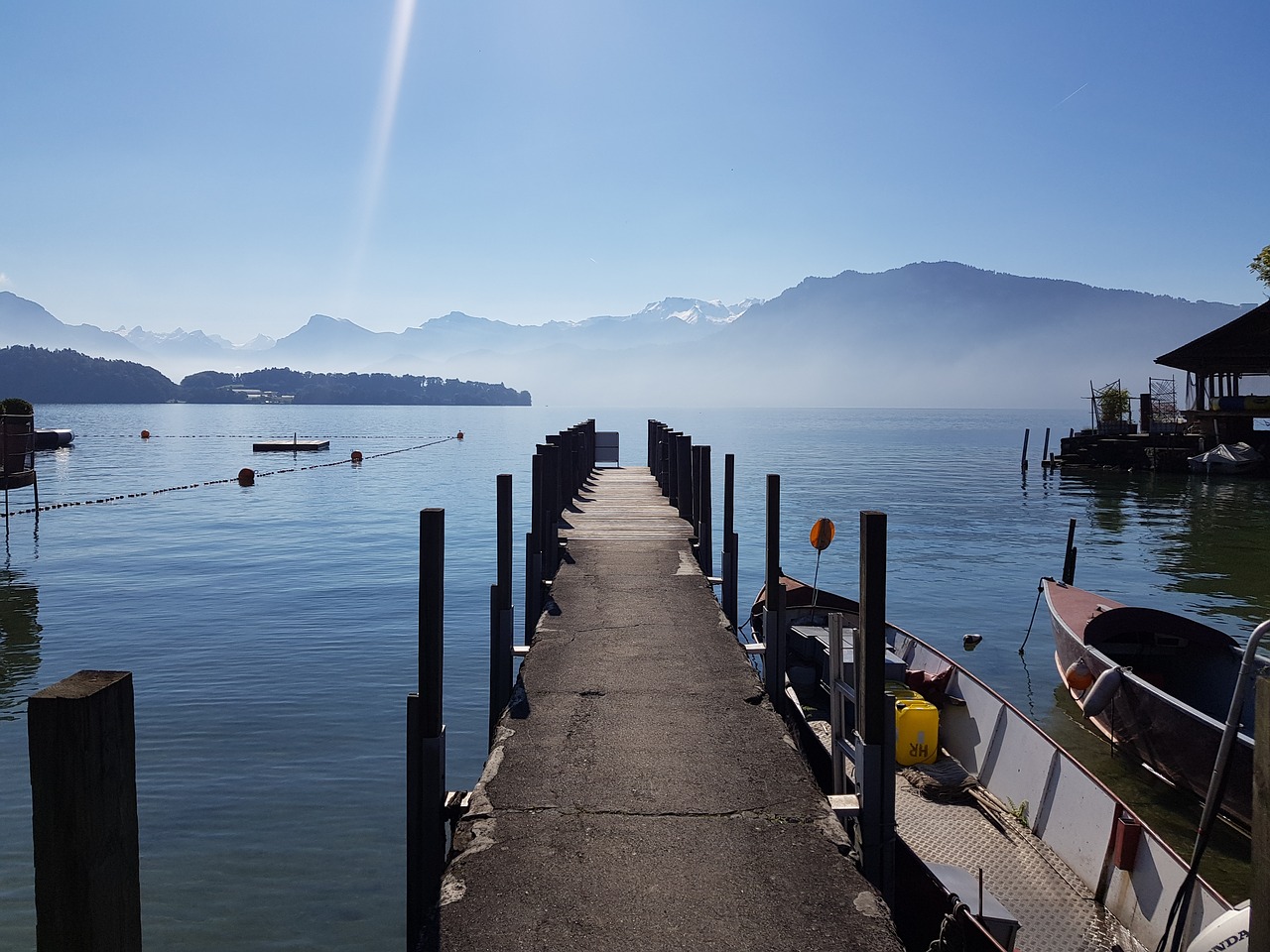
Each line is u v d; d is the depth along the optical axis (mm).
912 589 22844
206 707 13266
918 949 7664
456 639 17609
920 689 12219
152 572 23578
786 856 5414
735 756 6828
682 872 5230
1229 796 10258
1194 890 7145
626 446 92062
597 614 10969
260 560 25391
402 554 26453
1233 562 26797
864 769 6051
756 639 16438
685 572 13305
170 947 7918
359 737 12211
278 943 8000
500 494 9578
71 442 79750
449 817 6348
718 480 54531
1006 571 25266
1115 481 51906
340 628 17781
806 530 32906
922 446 95375
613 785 6316
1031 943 7551
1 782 10734
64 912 2852
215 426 129500
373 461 67125
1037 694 15039
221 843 9539
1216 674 12766
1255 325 48938
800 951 4543
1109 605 16188
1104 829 8250
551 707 7828
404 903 8570
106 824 2932
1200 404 54188
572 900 4934
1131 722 11859
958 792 9992
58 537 29406
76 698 2824
